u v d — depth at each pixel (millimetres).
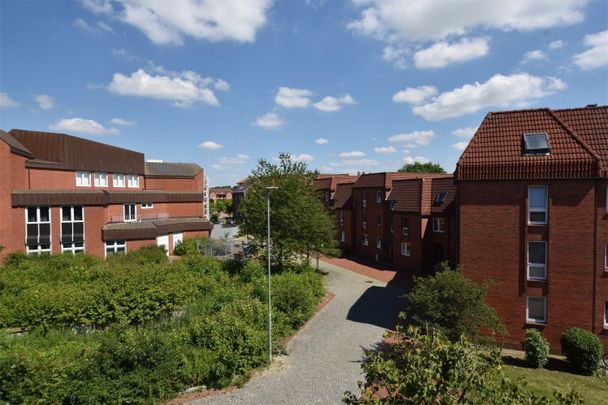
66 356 11086
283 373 13000
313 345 15656
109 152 35375
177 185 46781
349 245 42531
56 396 9727
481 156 17141
